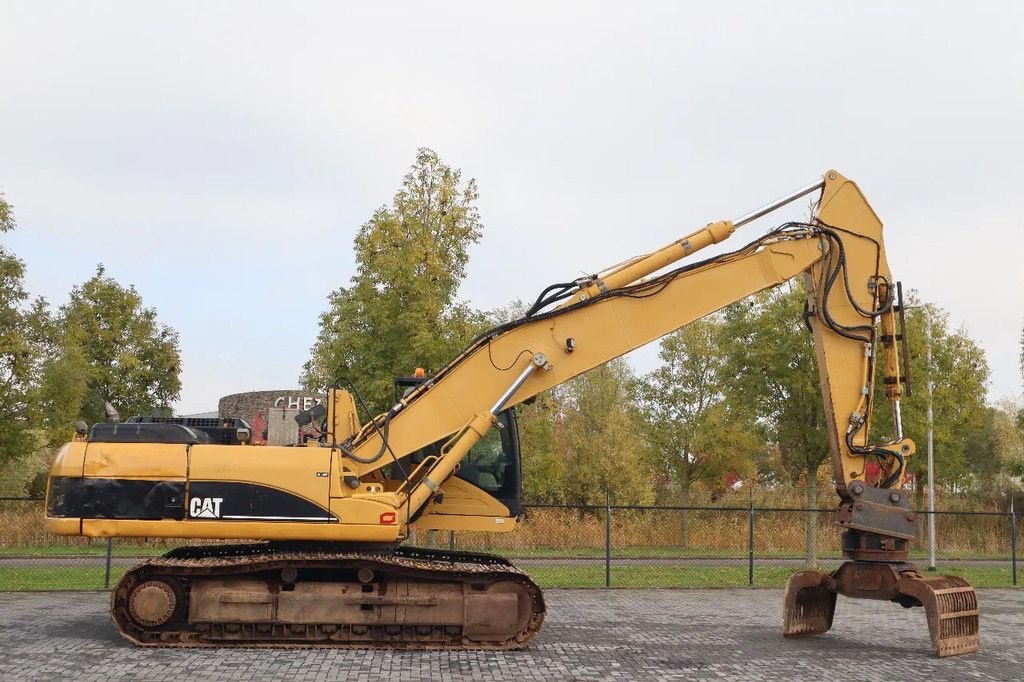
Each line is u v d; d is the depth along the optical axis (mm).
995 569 22953
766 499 34344
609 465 31953
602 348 11398
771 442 21688
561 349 11398
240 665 9406
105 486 10383
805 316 11898
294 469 10555
